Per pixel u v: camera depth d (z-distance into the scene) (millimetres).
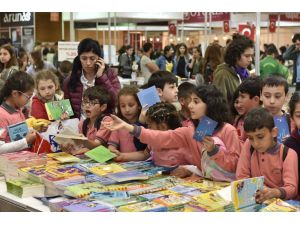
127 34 14859
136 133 2545
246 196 1849
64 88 3682
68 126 3010
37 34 15680
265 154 2080
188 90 2812
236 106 2738
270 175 2076
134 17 11570
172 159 2600
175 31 12648
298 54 7188
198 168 2475
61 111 3137
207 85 2410
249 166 2152
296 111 2102
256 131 2021
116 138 2930
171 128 2695
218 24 12445
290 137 2219
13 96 3057
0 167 2705
